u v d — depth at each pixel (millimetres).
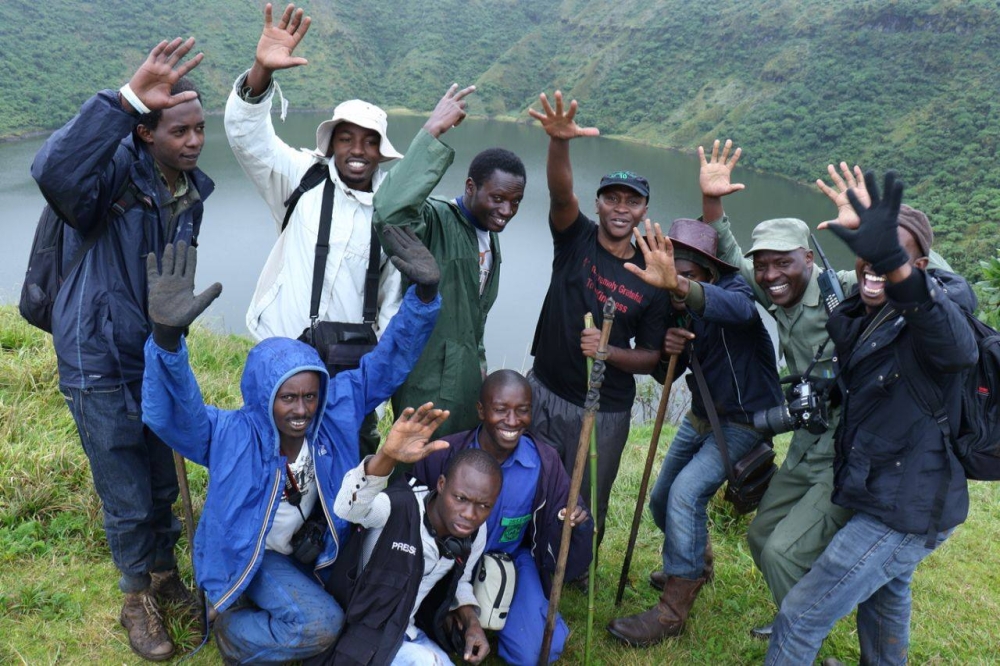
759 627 3498
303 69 106500
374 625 2686
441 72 110875
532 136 87375
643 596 3664
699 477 3297
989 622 3648
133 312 2697
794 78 78625
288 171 3170
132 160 2621
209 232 49688
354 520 2664
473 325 3354
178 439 2537
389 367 2896
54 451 3936
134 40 94562
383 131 3059
